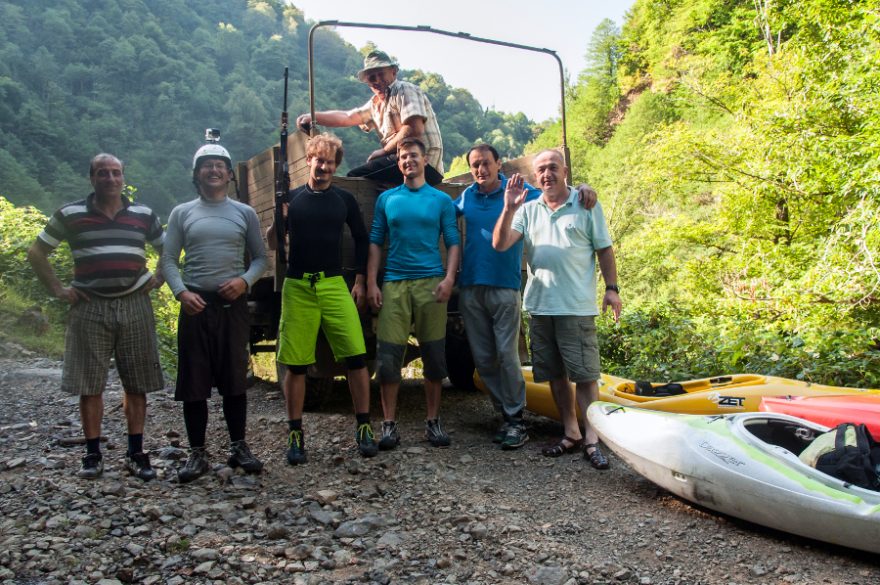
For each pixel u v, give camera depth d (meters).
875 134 9.02
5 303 9.69
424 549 3.30
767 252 12.50
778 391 4.86
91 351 4.04
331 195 4.63
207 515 3.61
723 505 3.59
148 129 152.75
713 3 33.88
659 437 3.89
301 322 4.57
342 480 4.25
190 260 4.26
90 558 3.06
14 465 4.29
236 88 156.75
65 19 173.88
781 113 11.50
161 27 194.62
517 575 3.05
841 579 3.02
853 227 9.00
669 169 14.95
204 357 4.20
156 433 5.36
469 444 5.14
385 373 4.94
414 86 5.57
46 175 123.81
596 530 3.56
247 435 5.32
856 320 8.89
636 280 24.27
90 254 4.00
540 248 4.83
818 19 11.73
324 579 2.99
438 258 4.98
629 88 60.59
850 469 3.32
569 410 5.02
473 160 5.02
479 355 5.14
